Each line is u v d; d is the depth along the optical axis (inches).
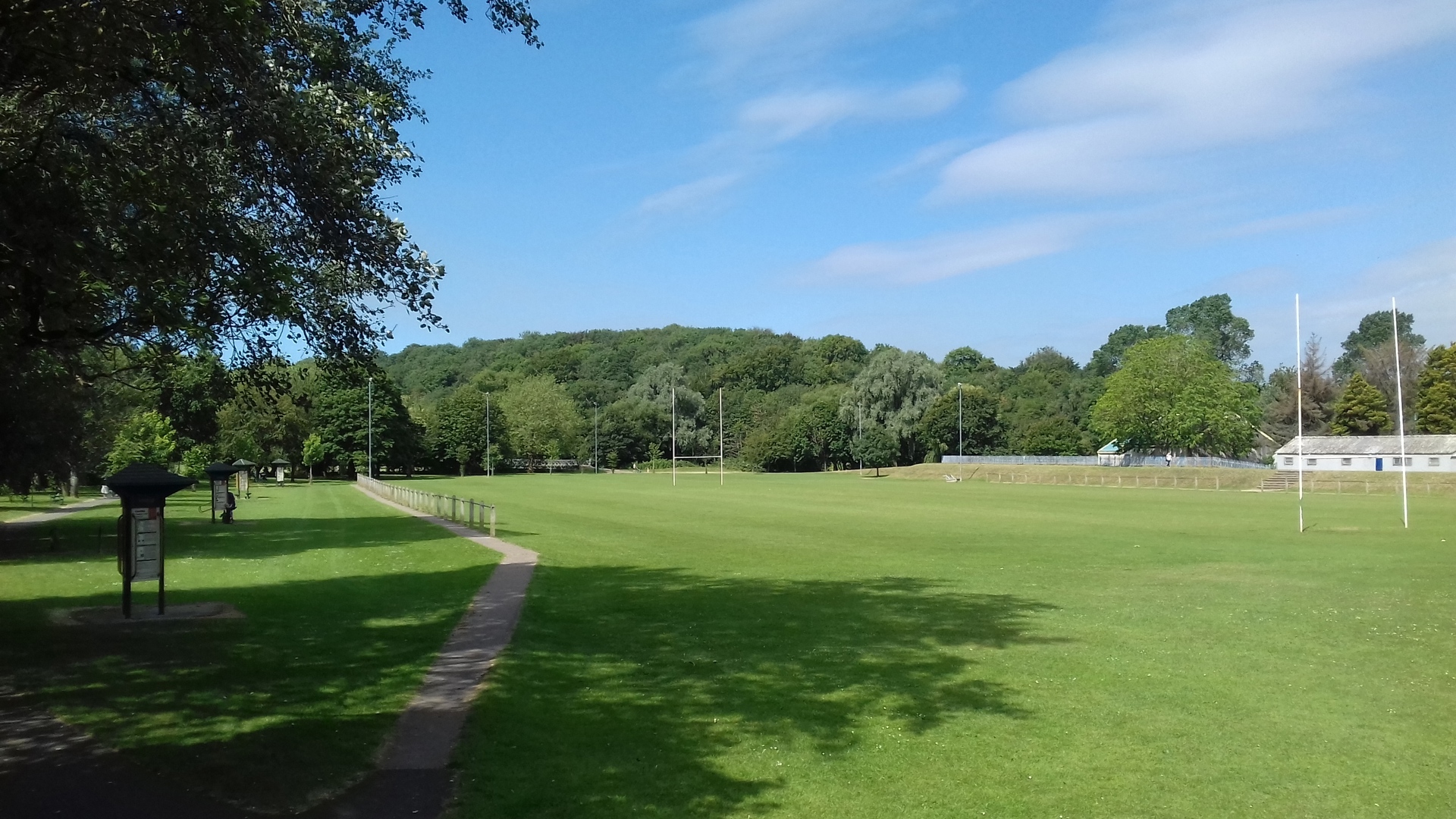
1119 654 589.0
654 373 6328.7
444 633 624.4
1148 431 4296.3
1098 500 2559.1
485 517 1765.5
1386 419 4217.5
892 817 327.3
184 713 423.2
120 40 367.9
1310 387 4722.0
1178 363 4192.9
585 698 468.4
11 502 2134.6
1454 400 3895.2
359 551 1170.6
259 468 3902.6
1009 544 1307.8
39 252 360.5
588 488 3309.5
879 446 5014.8
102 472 2214.6
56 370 571.5
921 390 5211.6
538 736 402.6
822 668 540.4
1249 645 616.4
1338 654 592.4
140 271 389.7
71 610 706.2
